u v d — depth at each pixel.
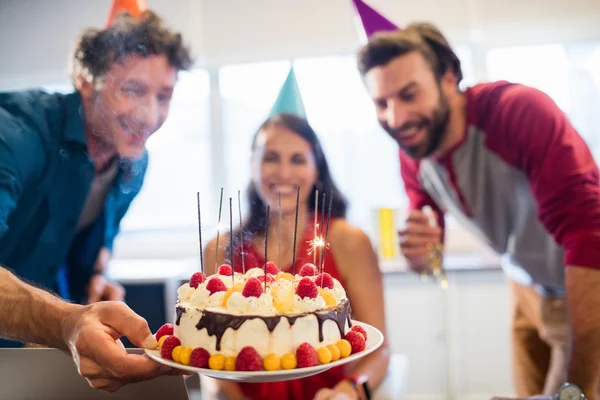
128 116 1.79
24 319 1.06
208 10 2.72
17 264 1.79
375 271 1.66
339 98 2.75
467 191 2.16
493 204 2.14
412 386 2.65
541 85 2.59
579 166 1.90
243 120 2.89
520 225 2.09
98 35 1.77
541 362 2.29
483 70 2.61
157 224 3.12
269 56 2.75
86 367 0.94
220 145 2.94
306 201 1.75
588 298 1.84
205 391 1.71
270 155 1.76
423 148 2.18
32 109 1.71
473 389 2.63
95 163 1.80
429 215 2.31
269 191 1.75
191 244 3.11
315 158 1.78
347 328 1.01
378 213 2.43
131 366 0.90
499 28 2.56
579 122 2.58
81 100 1.76
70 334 0.97
